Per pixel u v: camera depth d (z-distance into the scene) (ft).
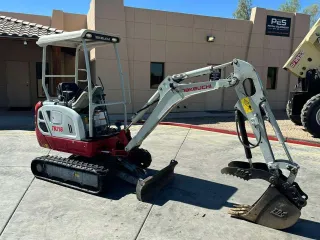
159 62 42.65
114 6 38.86
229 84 12.39
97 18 38.40
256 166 13.26
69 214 12.81
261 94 11.93
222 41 44.98
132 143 15.49
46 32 35.32
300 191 12.22
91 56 42.19
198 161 20.63
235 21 45.16
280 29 47.32
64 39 15.24
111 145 16.17
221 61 45.47
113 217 12.61
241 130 12.78
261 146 12.09
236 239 11.14
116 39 16.39
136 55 41.09
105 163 16.65
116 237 11.12
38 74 46.60
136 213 12.99
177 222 12.28
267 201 11.96
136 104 42.01
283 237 11.33
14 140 25.73
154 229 11.73
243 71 12.14
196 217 12.74
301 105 31.71
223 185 16.34
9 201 13.92
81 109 15.97
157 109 14.53
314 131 27.32
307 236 11.43
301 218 12.85
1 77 45.75
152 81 42.93
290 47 48.47
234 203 14.14
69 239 10.94
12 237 11.01
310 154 22.67
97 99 16.22
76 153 15.83
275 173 11.86
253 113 12.08
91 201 14.10
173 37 42.50
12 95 46.11
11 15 44.55
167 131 31.27
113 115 39.96
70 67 45.06
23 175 17.33
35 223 12.03
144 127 15.02
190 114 42.80
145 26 40.96
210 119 38.81
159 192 15.28
